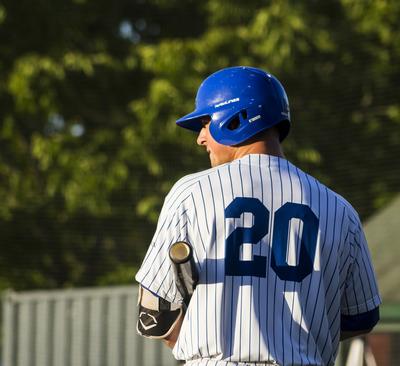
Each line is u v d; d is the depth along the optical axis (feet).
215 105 29.04
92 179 138.41
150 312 28.35
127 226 140.77
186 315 27.66
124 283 137.08
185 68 137.18
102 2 153.99
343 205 28.86
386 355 82.99
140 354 107.04
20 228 143.74
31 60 140.26
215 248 27.48
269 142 29.04
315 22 141.38
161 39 155.53
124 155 138.92
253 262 27.37
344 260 28.66
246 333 26.96
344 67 139.44
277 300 27.32
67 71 147.95
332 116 138.41
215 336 27.02
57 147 139.64
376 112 136.36
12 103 149.69
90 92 148.36
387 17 136.77
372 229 88.53
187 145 136.46
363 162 135.23
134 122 147.74
